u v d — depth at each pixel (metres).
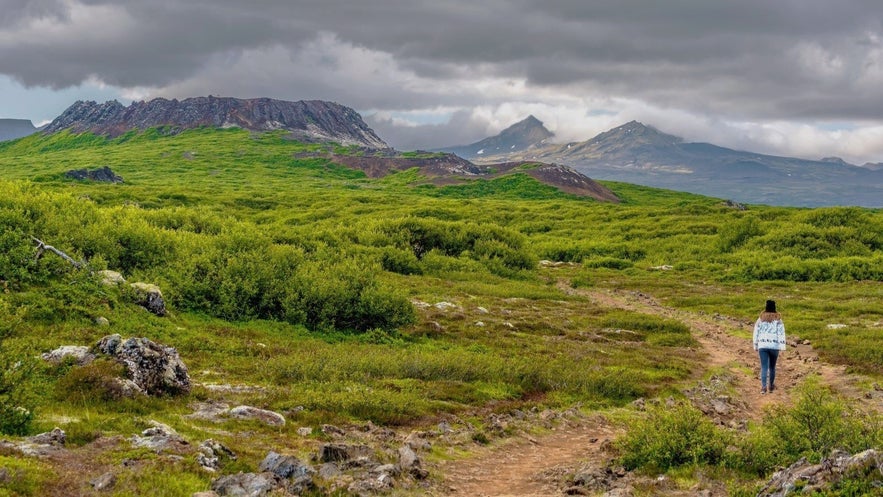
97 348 14.98
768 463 11.50
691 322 37.28
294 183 170.12
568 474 11.69
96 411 12.19
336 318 27.69
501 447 13.97
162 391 14.25
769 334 20.73
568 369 21.78
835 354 26.31
